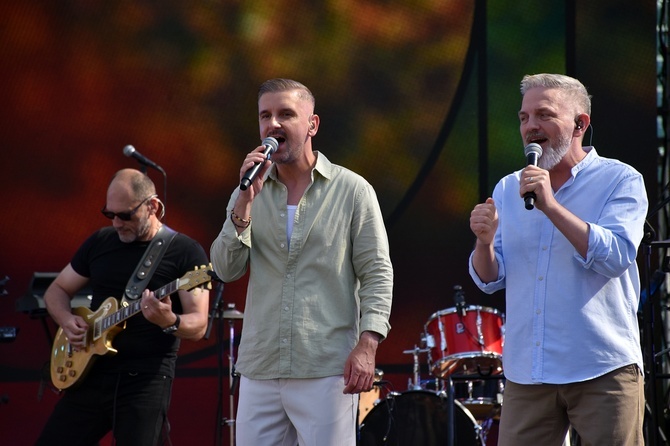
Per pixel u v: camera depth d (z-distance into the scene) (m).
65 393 14.55
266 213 11.67
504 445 10.83
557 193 10.92
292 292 11.38
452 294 21.94
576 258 10.36
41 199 22.03
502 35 22.14
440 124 22.20
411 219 22.09
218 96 22.42
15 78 22.19
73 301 16.89
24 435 21.23
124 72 22.36
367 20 22.41
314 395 11.14
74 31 22.31
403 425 18.67
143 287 14.42
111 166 22.22
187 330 13.96
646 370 16.31
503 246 11.11
